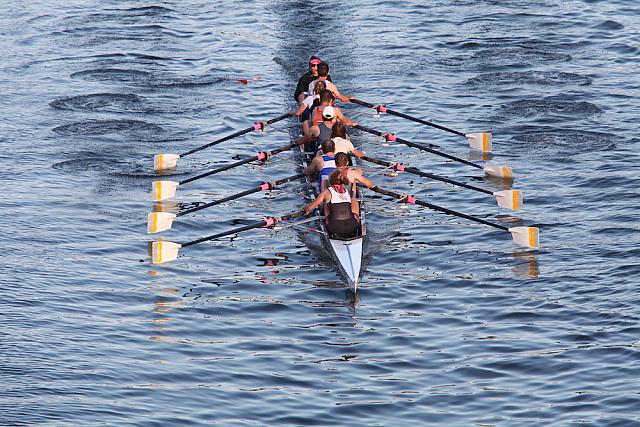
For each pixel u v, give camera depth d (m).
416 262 72.88
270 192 87.06
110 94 110.56
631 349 58.81
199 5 148.12
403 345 60.75
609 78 113.06
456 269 71.50
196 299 66.88
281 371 57.62
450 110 105.31
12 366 55.88
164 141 97.62
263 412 52.94
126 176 89.31
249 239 77.38
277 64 120.94
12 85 113.12
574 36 129.12
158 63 121.62
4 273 68.50
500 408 53.41
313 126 88.38
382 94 110.00
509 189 85.94
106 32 134.25
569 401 53.75
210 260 73.50
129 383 55.16
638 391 54.28
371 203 84.19
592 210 80.75
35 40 130.50
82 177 88.69
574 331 61.56
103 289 67.56
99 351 58.72
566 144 95.19
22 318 62.16
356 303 66.69
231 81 115.12
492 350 59.78
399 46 126.56
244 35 133.00
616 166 89.12
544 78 113.69
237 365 58.16
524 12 140.75
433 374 57.25
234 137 92.94
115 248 74.69
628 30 130.75
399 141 90.25
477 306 65.75
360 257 70.88
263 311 65.44
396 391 55.38
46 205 81.81
